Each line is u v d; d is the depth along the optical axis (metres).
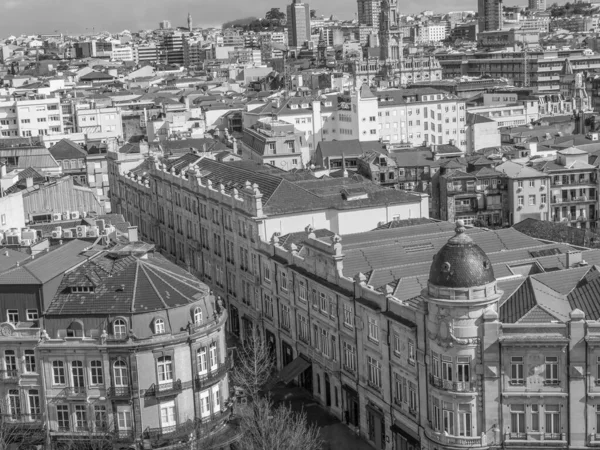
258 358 126.81
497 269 108.88
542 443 91.69
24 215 167.12
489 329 90.81
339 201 149.12
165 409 103.56
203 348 105.88
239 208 148.62
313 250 122.12
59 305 104.75
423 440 97.88
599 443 90.94
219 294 162.75
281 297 135.12
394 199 151.75
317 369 124.38
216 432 106.00
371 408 109.38
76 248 118.62
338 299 115.38
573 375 90.19
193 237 174.25
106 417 103.19
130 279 106.12
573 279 102.69
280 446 101.25
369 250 120.81
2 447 95.00
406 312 99.75
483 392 92.12
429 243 124.94
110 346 101.62
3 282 104.88
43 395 103.88
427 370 96.19
